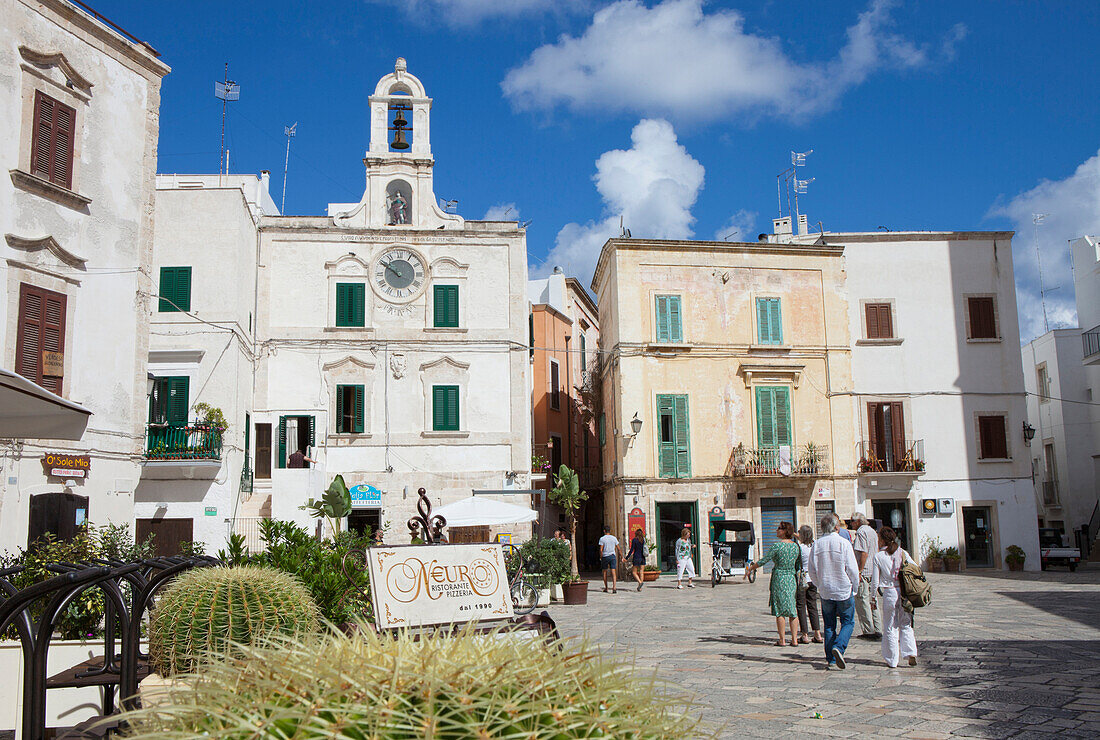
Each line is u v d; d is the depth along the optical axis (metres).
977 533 32.09
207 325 24.73
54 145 16.11
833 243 33.03
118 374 17.28
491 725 1.47
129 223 17.80
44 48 16.03
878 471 31.52
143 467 23.34
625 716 1.62
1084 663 10.57
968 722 7.57
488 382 28.73
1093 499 40.75
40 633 4.93
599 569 37.66
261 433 27.69
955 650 11.91
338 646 1.66
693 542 30.64
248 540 24.84
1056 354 42.19
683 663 11.22
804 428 31.83
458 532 27.59
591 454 44.62
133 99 18.09
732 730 7.39
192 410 24.33
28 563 10.37
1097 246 41.19
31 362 15.38
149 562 7.27
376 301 28.75
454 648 1.71
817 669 10.58
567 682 1.62
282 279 28.48
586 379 43.62
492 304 29.08
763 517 31.16
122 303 17.47
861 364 32.38
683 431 31.17
